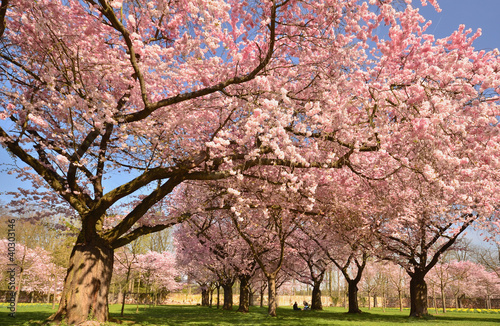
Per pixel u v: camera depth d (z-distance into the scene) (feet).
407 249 67.82
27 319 41.39
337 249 80.59
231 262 72.59
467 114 25.84
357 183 41.50
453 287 138.51
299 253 88.74
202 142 39.09
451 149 26.86
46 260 90.94
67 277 35.27
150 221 42.01
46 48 23.66
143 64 27.53
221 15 21.95
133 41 23.48
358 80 26.07
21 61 31.27
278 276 100.01
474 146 26.58
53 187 34.91
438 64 29.71
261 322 49.55
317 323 49.96
